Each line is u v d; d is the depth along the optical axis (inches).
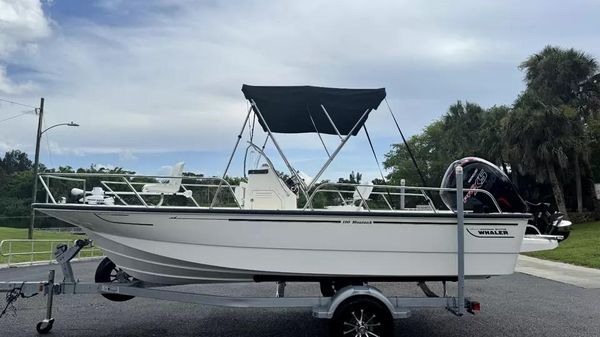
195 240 178.2
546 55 1198.9
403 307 182.7
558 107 1077.8
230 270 180.4
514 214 186.9
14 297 185.8
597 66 1154.0
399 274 182.2
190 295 183.6
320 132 224.5
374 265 181.3
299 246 178.9
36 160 768.3
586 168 1160.8
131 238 180.2
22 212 1524.4
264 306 180.5
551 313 248.4
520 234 188.7
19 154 3129.9
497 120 1196.5
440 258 184.7
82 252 625.9
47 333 198.5
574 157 1083.9
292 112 200.7
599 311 253.9
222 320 226.4
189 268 182.7
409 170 1494.8
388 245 181.8
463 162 207.0
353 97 187.9
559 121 1031.0
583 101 1168.8
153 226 177.6
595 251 546.6
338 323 170.4
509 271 187.9
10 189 1753.2
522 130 1036.5
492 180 199.3
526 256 567.8
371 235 181.0
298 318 231.1
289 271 178.7
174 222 177.0
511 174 1154.7
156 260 182.5
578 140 1050.7
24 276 381.4
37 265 505.7
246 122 191.3
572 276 396.8
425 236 183.5
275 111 199.2
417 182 1472.7
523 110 1050.1
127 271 190.9
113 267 224.1
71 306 253.6
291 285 325.1
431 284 322.7
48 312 197.5
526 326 220.7
